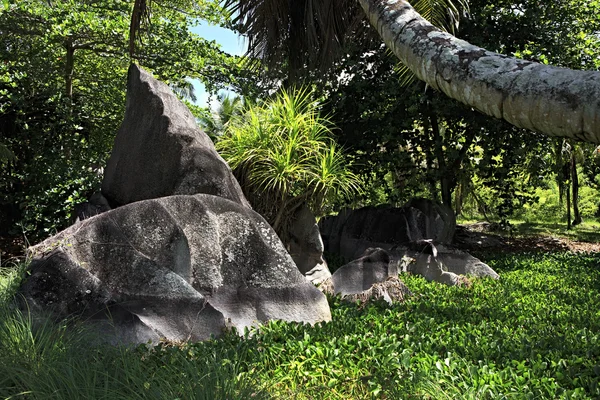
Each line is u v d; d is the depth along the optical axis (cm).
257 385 400
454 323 582
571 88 194
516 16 1157
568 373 437
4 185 1242
